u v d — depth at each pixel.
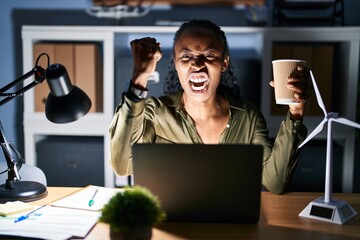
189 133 1.59
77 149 2.57
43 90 2.53
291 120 1.31
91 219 1.17
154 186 1.12
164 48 2.85
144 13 2.84
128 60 2.48
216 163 1.10
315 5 2.51
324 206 1.20
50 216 1.19
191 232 1.09
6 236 1.05
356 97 2.47
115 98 2.57
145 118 1.59
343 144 2.54
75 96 1.26
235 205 1.14
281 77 1.19
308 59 2.46
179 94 1.64
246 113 1.61
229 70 1.69
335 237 1.08
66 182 2.60
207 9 2.84
